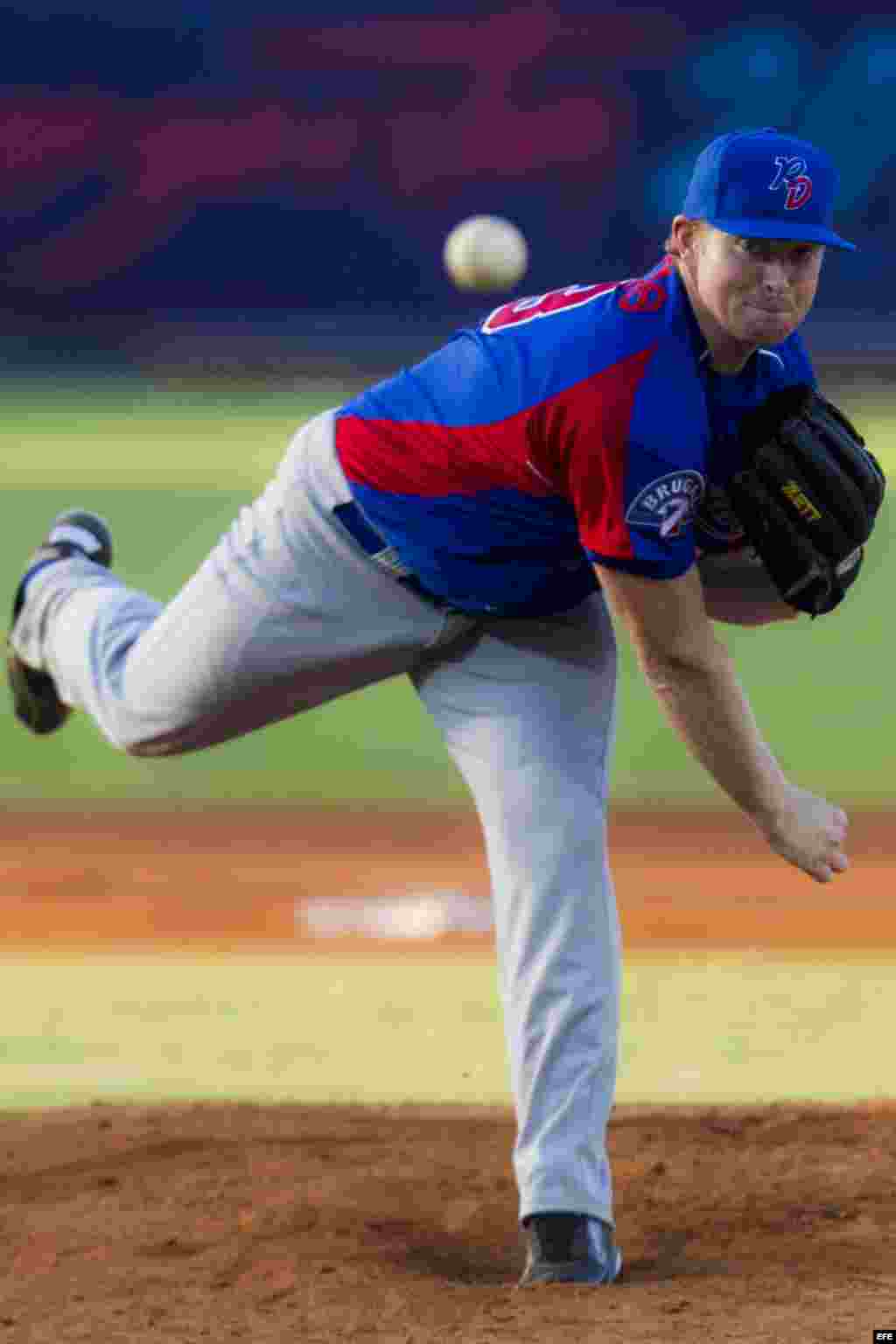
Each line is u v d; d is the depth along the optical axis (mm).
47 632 15156
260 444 74688
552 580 12164
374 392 12391
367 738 45250
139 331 91625
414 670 13000
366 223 90875
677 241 10961
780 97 90000
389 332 91438
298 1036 20359
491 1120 16406
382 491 12086
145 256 91250
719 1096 17578
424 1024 20953
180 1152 15445
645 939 26859
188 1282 12328
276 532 12688
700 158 10961
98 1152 15391
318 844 35156
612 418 10828
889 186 88250
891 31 89000
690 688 11648
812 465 11570
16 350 91875
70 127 90625
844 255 87625
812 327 87375
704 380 11328
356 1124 16266
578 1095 12273
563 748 12367
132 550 54000
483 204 90875
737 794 12070
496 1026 20828
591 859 12344
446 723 12789
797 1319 11195
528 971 12336
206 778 41531
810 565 11859
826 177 10719
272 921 28375
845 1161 14977
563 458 11156
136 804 39062
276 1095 17703
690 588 11320
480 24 89812
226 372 91000
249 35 90188
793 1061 19094
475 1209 14055
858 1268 12523
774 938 26953
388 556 12312
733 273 10656
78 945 26344
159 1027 20812
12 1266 12719
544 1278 12211
